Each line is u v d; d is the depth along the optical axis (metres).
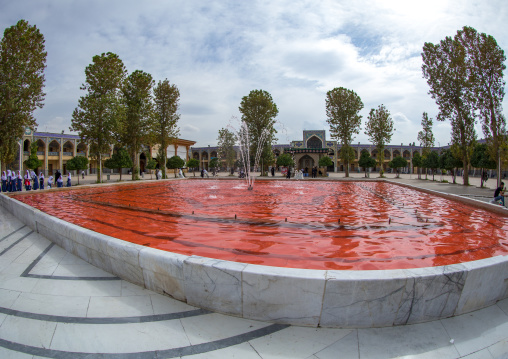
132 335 2.13
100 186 15.51
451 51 18.09
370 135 29.33
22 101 15.55
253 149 28.12
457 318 2.34
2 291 2.84
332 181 20.88
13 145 16.09
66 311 2.46
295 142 36.59
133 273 2.96
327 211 7.01
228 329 2.19
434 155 24.38
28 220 5.72
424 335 2.12
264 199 9.58
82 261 3.66
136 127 20.84
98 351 1.98
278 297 2.23
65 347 2.03
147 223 5.59
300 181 20.84
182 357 1.90
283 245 4.05
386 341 2.05
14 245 4.44
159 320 2.31
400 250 3.86
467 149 18.09
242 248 3.92
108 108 17.91
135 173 21.75
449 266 2.41
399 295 2.18
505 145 15.05
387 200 9.31
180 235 4.63
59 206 8.12
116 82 18.48
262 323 2.26
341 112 26.70
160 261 2.68
